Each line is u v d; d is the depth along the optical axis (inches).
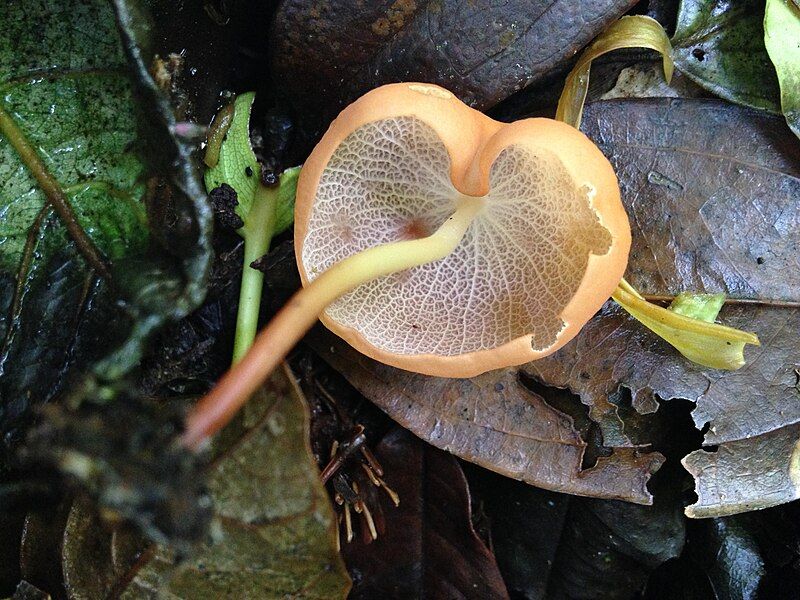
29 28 4.5
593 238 4.5
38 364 4.8
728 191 5.1
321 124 5.3
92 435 3.5
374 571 5.5
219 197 5.1
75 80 4.6
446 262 5.1
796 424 5.2
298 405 4.4
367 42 4.9
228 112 5.2
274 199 5.2
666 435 5.3
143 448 3.5
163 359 5.1
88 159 4.7
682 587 5.8
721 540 5.6
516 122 4.3
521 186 4.7
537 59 4.8
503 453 5.2
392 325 5.0
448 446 5.2
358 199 5.0
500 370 5.2
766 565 5.6
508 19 4.7
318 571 4.5
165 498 3.5
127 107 4.6
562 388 5.2
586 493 5.2
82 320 4.8
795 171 5.1
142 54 4.2
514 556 5.9
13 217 4.7
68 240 4.8
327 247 5.0
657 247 5.2
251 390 4.1
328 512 4.4
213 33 5.1
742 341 4.9
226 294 5.3
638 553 5.6
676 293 5.1
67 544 4.7
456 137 4.3
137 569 4.6
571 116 5.1
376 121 4.5
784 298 5.1
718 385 5.1
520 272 5.0
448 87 4.9
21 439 4.8
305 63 5.0
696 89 5.2
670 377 5.2
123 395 3.6
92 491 3.4
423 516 5.4
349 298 4.9
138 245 4.7
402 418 5.2
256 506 4.5
